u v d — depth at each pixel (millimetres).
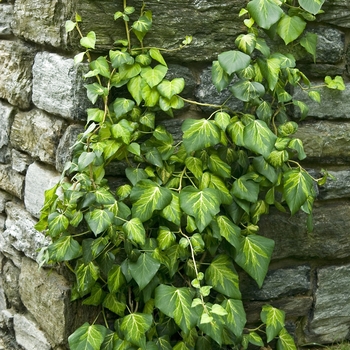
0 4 3152
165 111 2527
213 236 2576
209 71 2688
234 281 2686
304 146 2879
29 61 2914
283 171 2725
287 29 2670
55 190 2494
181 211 2520
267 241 2709
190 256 2684
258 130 2521
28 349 3016
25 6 2836
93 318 2711
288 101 2832
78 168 2375
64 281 2723
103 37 2494
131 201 2498
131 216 2486
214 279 2672
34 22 2766
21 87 2938
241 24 2658
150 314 2541
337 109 2936
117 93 2559
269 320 2838
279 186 2752
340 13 2842
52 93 2662
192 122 2531
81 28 2465
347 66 2932
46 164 2840
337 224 3025
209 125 2518
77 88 2498
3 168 3195
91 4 2459
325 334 3131
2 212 3297
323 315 3092
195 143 2500
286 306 3023
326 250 3020
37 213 2855
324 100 2902
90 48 2471
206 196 2500
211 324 2488
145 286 2535
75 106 2516
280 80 2689
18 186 3066
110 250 2568
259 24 2523
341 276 3096
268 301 2990
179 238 2646
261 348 2992
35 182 2865
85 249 2494
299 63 2844
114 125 2443
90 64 2453
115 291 2535
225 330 2719
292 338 2934
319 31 2844
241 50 2539
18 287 3127
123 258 2654
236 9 2641
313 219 2986
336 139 2939
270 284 2965
